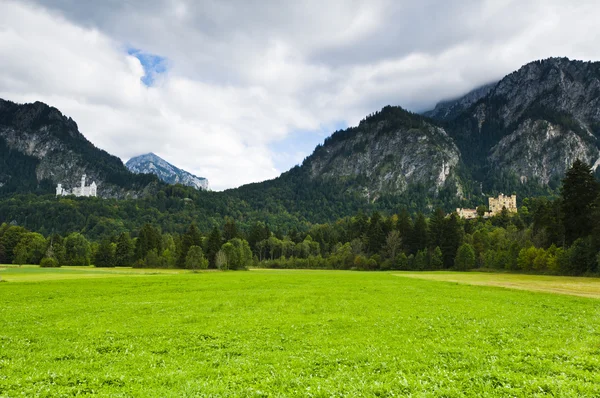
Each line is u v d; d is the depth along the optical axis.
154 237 151.88
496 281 67.25
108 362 17.27
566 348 18.72
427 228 149.00
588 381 13.42
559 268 82.56
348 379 14.17
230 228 188.00
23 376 14.98
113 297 42.28
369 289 51.72
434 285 58.72
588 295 45.25
